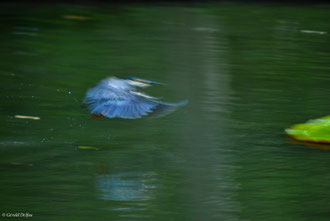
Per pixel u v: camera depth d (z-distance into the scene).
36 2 26.34
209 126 12.45
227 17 24.12
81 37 19.89
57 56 17.27
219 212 8.70
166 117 13.02
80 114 12.88
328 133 11.43
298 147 11.37
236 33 21.11
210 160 10.69
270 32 21.41
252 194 9.34
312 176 10.05
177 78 15.32
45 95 13.91
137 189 9.44
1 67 15.92
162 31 21.12
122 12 24.72
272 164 10.54
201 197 9.14
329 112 13.34
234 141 11.64
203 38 20.14
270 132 12.14
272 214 8.62
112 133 11.99
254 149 11.21
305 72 16.45
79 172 10.02
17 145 11.03
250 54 18.19
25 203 8.79
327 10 26.33
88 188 9.39
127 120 12.80
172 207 8.80
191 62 16.94
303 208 8.89
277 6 27.16
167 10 25.38
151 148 11.20
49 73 15.55
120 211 8.64
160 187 9.55
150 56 17.59
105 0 27.14
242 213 8.67
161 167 10.37
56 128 12.02
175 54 17.88
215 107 13.58
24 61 16.59
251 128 12.35
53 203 8.85
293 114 13.19
